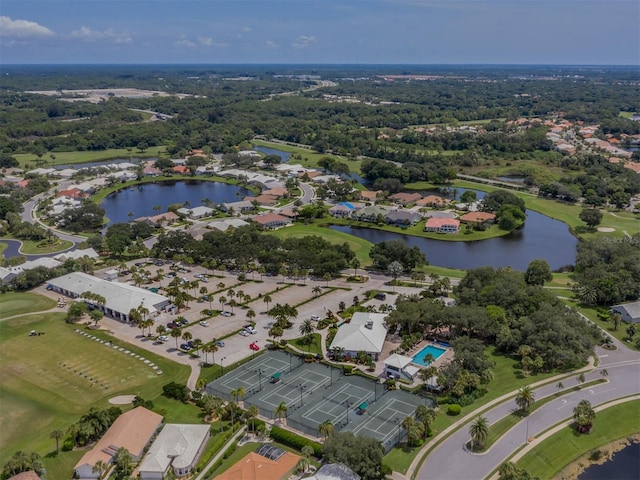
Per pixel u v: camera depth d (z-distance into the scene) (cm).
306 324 18862
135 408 14500
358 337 18175
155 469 12431
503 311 18975
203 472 12644
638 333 18350
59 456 13138
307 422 14275
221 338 19212
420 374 16162
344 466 11894
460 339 17500
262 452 12975
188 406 15238
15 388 16275
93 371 17162
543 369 16875
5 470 12200
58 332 19900
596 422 14100
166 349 18550
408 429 13238
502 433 13762
